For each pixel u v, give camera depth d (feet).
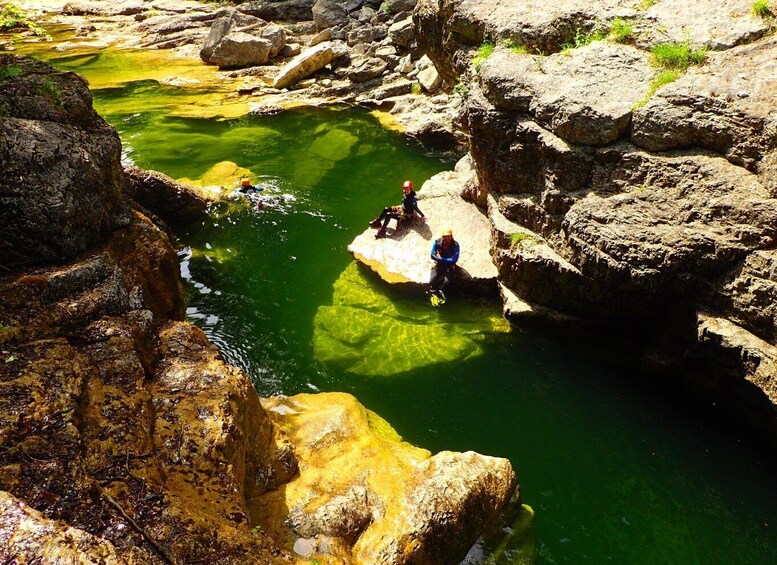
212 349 17.90
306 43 78.13
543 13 31.48
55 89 20.18
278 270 34.60
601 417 24.94
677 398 25.71
